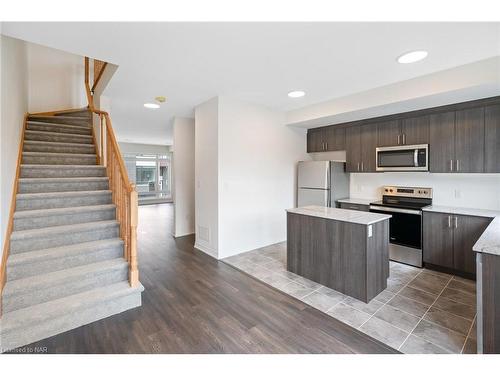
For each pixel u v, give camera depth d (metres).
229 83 3.08
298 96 3.63
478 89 2.57
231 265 3.48
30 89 4.93
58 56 5.15
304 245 3.05
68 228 2.66
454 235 3.08
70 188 3.31
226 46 2.16
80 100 5.41
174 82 3.05
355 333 2.01
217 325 2.11
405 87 2.97
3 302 1.98
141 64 2.52
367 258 2.46
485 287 1.64
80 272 2.33
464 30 1.90
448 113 3.20
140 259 3.74
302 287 2.81
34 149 3.69
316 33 1.96
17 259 2.21
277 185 4.47
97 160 4.01
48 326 1.96
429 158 3.38
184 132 5.09
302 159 4.91
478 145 2.97
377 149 3.91
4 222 2.26
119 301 2.30
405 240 3.50
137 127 6.11
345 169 4.46
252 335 1.98
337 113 3.70
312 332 2.02
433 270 3.30
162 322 2.16
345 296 2.61
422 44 2.12
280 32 1.94
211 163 3.82
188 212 5.28
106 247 2.64
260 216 4.23
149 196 11.01
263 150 4.22
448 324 2.12
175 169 5.08
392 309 2.36
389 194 4.12
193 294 2.65
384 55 2.33
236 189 3.89
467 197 3.38
